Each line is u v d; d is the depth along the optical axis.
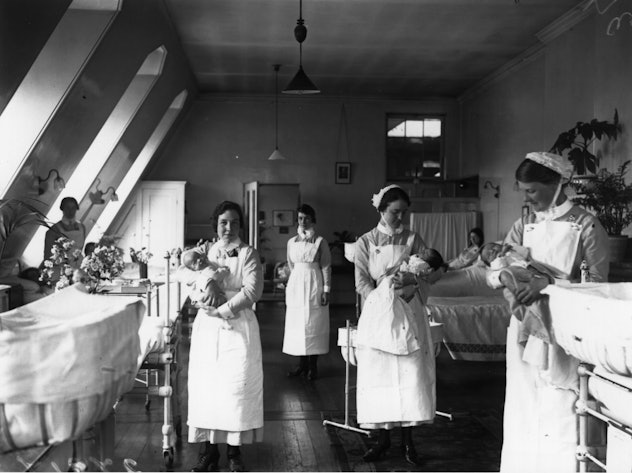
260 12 8.33
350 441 4.50
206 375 3.84
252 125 13.80
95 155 9.41
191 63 11.17
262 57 10.76
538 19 8.62
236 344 3.84
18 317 2.39
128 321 2.26
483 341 6.82
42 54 6.12
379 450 4.13
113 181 10.98
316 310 6.55
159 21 7.95
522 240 3.31
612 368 2.19
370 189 13.91
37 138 6.20
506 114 11.17
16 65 5.17
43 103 6.15
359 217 13.89
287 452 4.29
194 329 3.95
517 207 10.62
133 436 4.57
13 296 6.48
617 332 2.11
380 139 13.91
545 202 3.12
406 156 13.99
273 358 7.45
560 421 3.00
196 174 13.76
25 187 6.71
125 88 7.88
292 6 8.09
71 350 1.97
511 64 10.78
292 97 13.82
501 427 4.80
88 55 6.13
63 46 6.11
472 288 7.98
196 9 8.22
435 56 10.57
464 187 12.59
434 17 8.52
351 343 4.64
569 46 8.64
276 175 13.84
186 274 4.07
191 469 3.94
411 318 3.99
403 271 3.94
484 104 12.33
